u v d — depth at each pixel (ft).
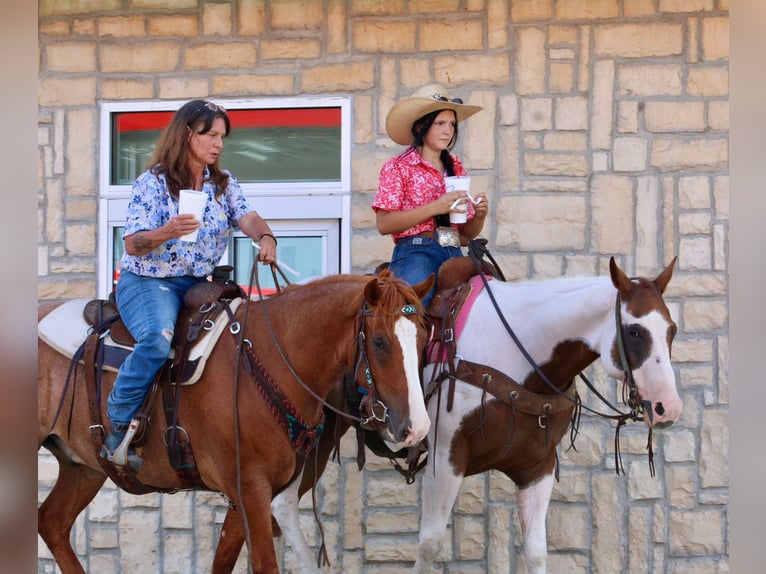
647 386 15.56
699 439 22.49
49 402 17.25
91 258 24.16
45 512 18.78
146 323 15.83
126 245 16.02
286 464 15.70
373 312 14.29
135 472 16.31
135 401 15.75
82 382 16.87
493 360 17.46
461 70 23.32
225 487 15.78
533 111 23.15
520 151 23.16
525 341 17.40
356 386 17.57
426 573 17.79
